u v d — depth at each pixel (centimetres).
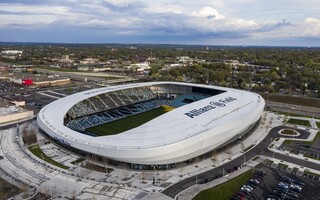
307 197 8700
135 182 9338
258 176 9900
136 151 9806
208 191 8862
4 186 8950
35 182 9212
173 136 10788
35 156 11100
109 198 8375
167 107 18888
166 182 9381
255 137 13912
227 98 16262
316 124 16225
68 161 10719
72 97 16850
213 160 11138
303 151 12275
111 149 9956
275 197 8631
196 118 12594
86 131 14038
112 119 16100
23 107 18462
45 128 12388
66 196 8425
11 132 13862
